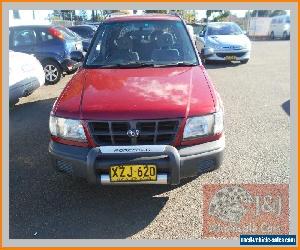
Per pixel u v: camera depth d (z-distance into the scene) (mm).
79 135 3041
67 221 3080
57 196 3436
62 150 3105
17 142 4711
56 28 8617
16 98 6035
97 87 3369
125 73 3705
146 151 2885
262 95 7016
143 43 4266
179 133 2980
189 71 3742
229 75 9359
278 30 26312
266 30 29375
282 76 9133
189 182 3596
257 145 4445
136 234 2904
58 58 8391
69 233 2932
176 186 3533
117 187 3559
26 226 3023
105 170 2930
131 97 3113
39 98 7098
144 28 4418
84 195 3449
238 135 4789
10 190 3535
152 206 3252
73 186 3604
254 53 15344
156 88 3279
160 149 2893
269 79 8719
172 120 2963
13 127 5312
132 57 4109
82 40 9812
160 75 3607
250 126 5145
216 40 11289
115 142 2977
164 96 3129
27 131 5121
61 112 3129
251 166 3891
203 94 3227
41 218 3121
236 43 11156
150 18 4570
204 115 3043
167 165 2887
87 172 2951
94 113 2992
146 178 2912
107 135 2988
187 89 3275
